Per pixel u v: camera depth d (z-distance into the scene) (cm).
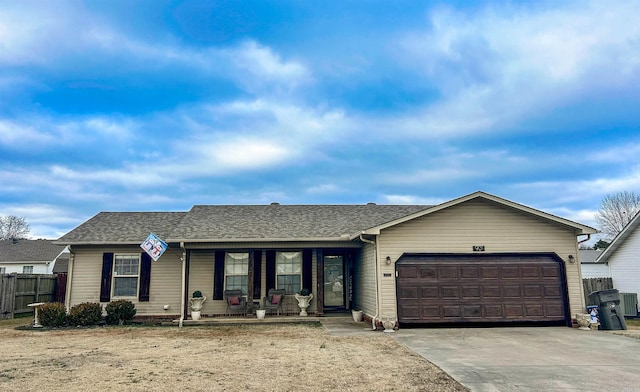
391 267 1253
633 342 973
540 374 662
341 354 841
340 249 1606
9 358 815
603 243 4184
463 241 1280
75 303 1509
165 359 797
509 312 1245
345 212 1808
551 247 1296
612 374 661
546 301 1260
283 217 1719
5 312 1655
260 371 693
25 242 3538
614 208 4634
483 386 595
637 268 1723
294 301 1570
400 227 1277
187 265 1505
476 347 909
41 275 1928
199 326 1359
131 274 1549
